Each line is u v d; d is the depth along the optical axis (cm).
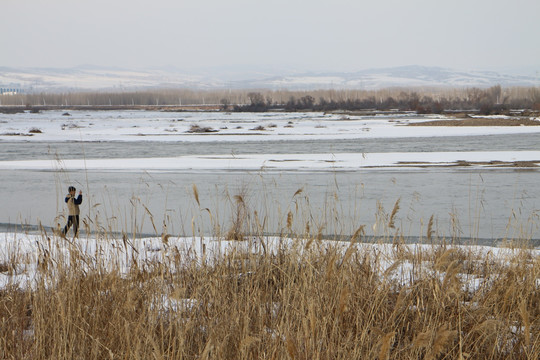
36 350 438
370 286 537
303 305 461
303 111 18650
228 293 548
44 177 3075
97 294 525
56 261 607
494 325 444
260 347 436
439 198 2178
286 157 4172
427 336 354
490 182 2694
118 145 5738
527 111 12888
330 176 2969
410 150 4756
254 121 11525
